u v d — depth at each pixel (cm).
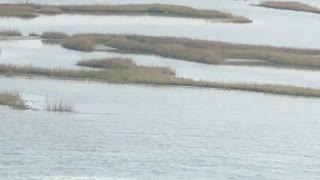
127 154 16238
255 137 18388
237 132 18738
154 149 16750
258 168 15812
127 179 14575
